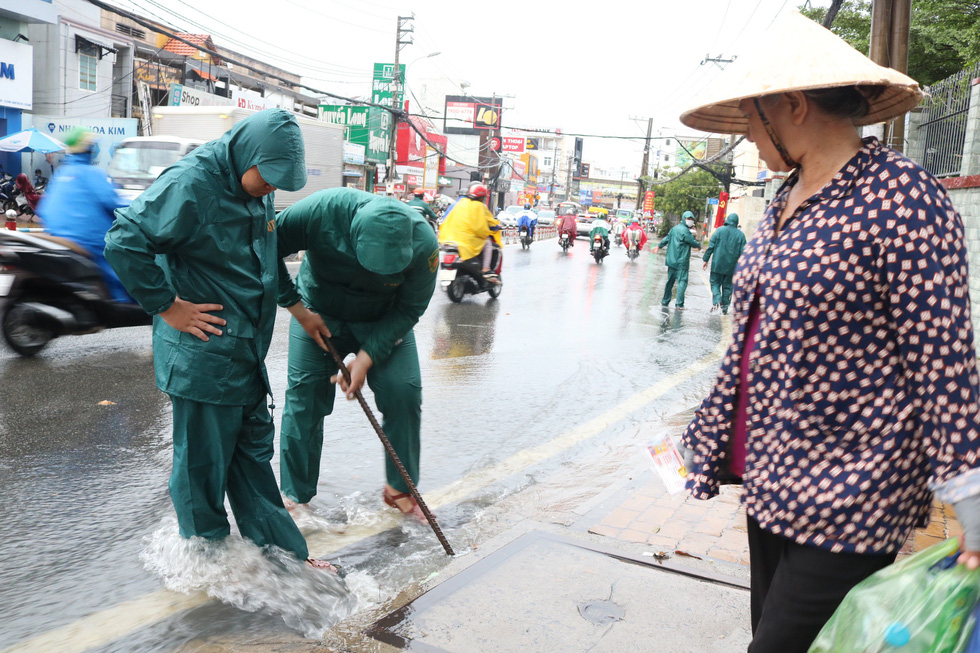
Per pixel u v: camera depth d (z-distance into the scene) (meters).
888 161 1.60
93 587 3.04
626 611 2.82
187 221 2.69
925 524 1.69
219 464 2.97
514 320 11.12
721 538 3.56
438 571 3.12
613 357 8.70
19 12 22.64
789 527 1.69
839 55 1.68
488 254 12.73
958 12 13.97
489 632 2.65
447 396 6.48
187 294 2.81
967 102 9.92
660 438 2.10
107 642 2.62
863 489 1.59
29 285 6.76
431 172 58.06
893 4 7.80
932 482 1.49
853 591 1.59
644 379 7.65
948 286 1.50
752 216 36.38
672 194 59.09
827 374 1.62
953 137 10.21
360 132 41.25
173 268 2.80
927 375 1.50
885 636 1.49
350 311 3.63
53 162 24.30
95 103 28.08
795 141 1.74
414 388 3.77
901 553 3.42
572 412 6.22
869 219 1.56
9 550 3.36
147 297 2.67
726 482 1.99
